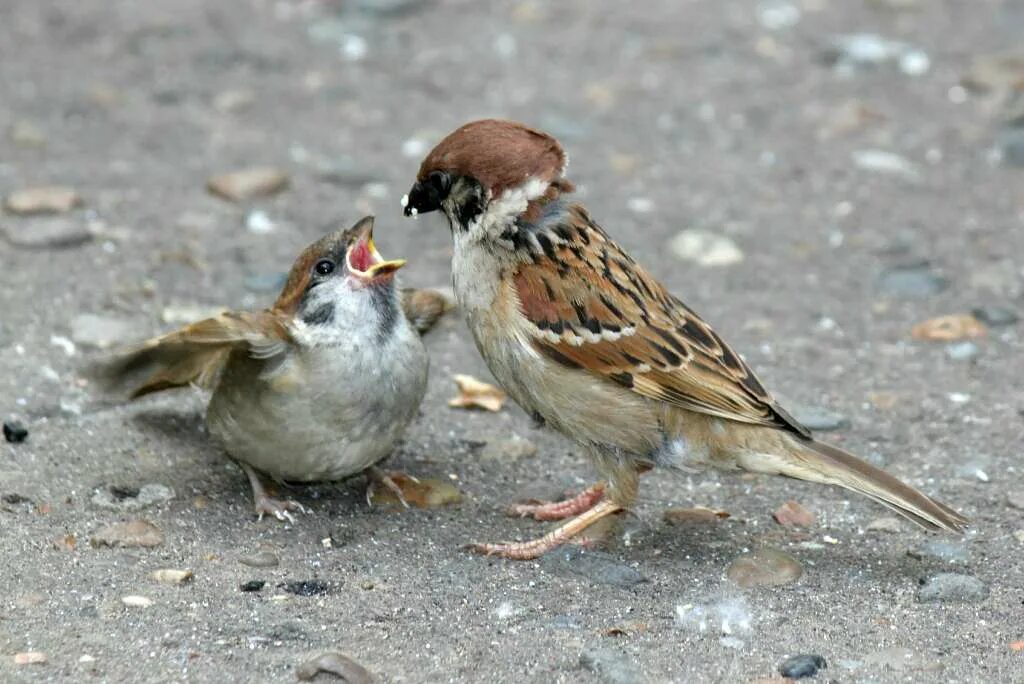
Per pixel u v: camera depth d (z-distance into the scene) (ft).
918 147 58.03
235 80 62.23
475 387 40.34
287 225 50.65
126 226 49.47
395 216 51.96
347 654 28.09
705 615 30.04
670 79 63.67
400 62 64.80
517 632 29.30
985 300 46.83
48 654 27.76
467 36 67.82
